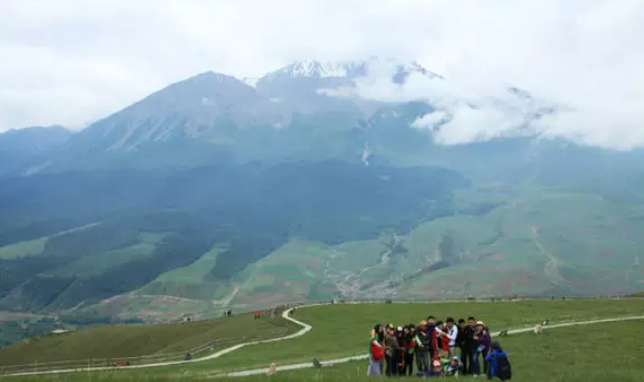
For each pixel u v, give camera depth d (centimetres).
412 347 3928
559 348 5562
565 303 10244
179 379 3512
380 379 3528
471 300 12556
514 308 9888
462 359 3941
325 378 3638
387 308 11162
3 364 11906
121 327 13725
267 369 5144
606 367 4616
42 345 12838
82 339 12825
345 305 12169
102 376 3572
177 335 12175
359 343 7519
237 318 12800
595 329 6750
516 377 4053
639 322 7331
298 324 10375
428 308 10869
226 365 6181
